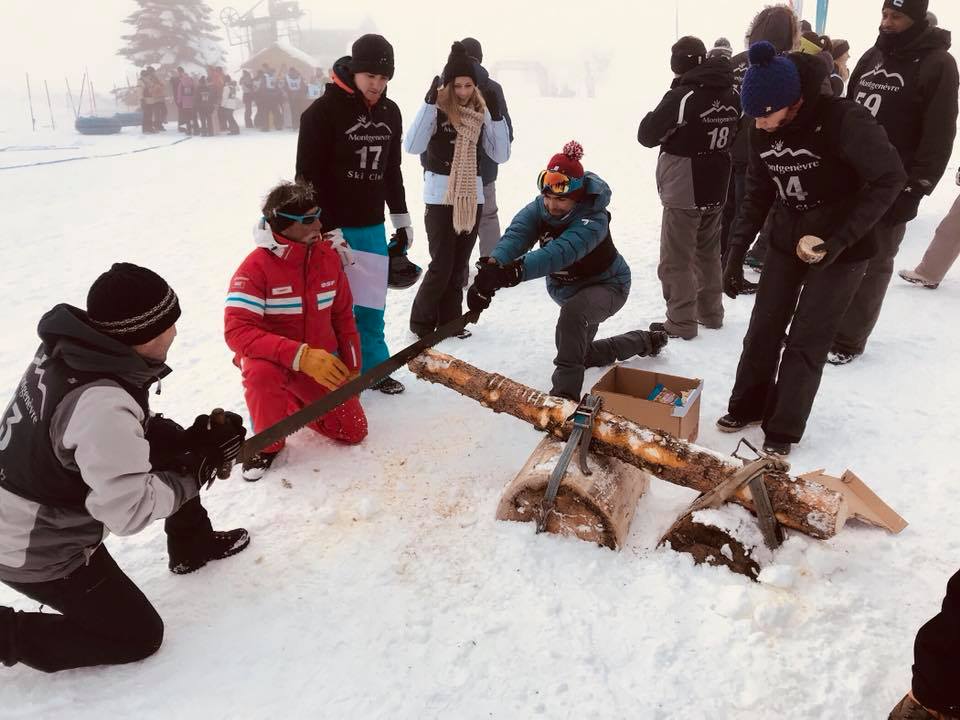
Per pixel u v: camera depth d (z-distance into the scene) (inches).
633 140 705.0
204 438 98.9
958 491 136.1
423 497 137.3
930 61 182.1
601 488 119.3
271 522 131.4
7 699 96.3
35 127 1034.1
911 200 178.4
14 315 245.6
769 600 108.3
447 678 98.8
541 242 165.5
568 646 102.7
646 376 160.6
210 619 109.6
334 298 154.6
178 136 898.7
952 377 181.8
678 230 200.4
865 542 122.0
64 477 88.6
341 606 111.4
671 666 99.5
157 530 130.3
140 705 95.6
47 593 94.1
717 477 115.7
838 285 143.3
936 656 79.3
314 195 155.1
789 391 149.0
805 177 141.0
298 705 95.3
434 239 202.5
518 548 121.2
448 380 138.9
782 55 135.3
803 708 93.0
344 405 150.9
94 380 88.0
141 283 87.5
